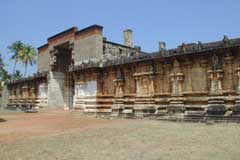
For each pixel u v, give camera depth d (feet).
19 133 55.98
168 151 34.12
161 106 78.13
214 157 30.19
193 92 70.49
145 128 56.49
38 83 141.59
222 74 65.62
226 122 61.98
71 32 117.39
